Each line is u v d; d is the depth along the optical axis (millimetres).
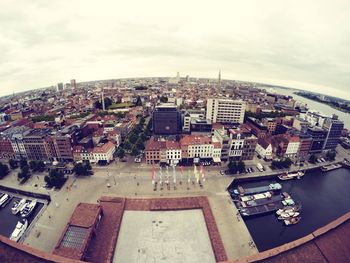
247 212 105125
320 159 160750
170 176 131750
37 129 168250
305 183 135500
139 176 131875
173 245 82125
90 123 198750
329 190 128750
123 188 118500
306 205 114500
